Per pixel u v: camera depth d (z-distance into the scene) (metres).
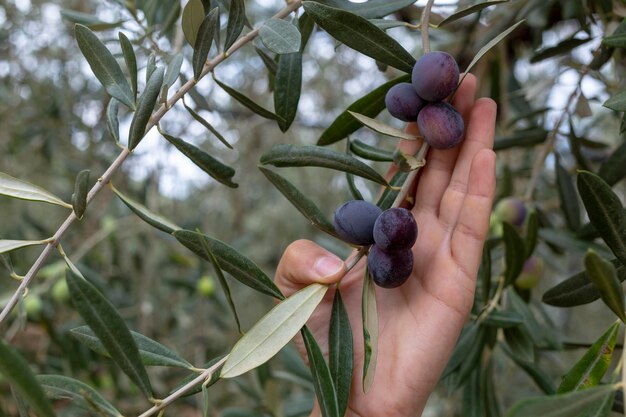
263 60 0.35
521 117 0.53
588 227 0.47
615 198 0.25
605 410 0.20
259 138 1.08
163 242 0.92
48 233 0.85
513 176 0.63
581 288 0.31
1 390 0.70
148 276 0.85
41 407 0.20
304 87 1.09
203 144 1.02
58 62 0.95
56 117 0.91
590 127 0.72
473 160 0.31
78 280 0.23
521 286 0.51
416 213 0.34
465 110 0.34
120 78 0.30
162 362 0.28
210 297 0.90
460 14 0.29
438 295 0.31
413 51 0.85
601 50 0.42
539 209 0.53
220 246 0.28
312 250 0.32
